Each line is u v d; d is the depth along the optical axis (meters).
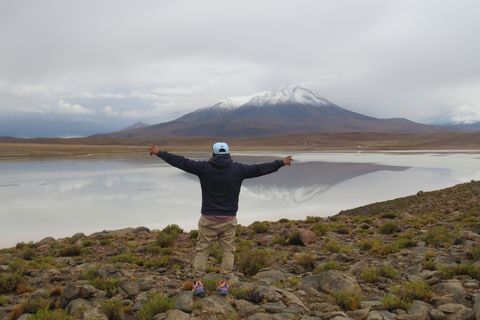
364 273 6.27
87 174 53.81
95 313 4.63
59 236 19.98
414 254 8.14
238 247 10.60
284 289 5.57
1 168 65.50
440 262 6.86
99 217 24.92
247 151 145.88
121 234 16.78
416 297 4.92
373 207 26.80
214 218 4.86
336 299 4.93
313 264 7.81
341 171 56.91
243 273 7.30
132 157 101.25
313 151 144.62
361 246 9.77
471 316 4.09
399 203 27.00
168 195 34.25
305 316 4.30
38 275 7.53
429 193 29.91
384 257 8.20
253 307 4.51
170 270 7.95
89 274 7.08
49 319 4.20
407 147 184.75
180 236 14.84
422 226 13.56
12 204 29.83
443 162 76.62
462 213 18.17
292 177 47.94
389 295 5.00
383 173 53.91
